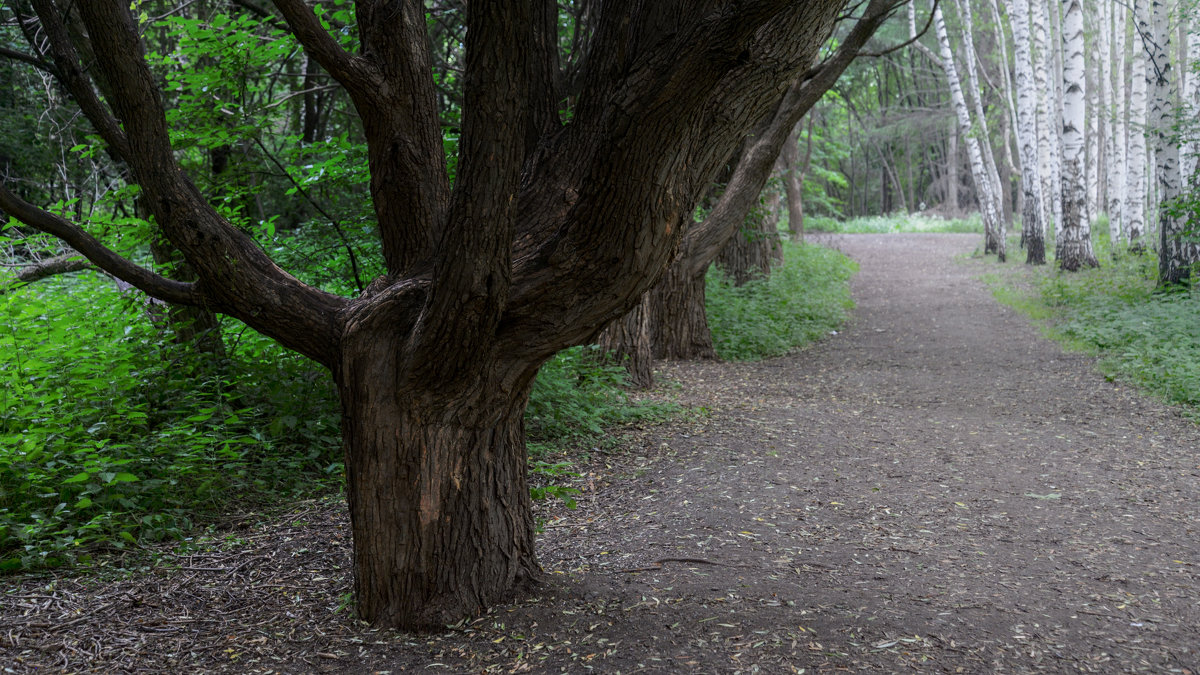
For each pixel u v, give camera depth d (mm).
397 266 3273
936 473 5762
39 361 5102
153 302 6125
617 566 3953
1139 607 3465
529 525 3615
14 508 4262
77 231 3078
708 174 3023
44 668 2973
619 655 2975
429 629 3205
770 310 13773
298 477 5352
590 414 7012
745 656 2955
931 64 38875
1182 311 10875
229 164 6820
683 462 5984
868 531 4516
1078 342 11305
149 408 5617
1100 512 4898
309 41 2834
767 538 4371
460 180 2625
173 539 4406
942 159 46781
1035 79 21031
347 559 4082
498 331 3002
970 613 3369
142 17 6723
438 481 3209
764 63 2863
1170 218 12852
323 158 8070
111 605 3547
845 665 2883
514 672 2883
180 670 2961
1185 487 5387
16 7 3475
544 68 3564
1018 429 7234
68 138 8266
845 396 9008
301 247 6812
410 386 3064
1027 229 20031
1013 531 4547
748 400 8594
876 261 24016
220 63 5816
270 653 3088
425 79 3178
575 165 3188
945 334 13219
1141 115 18422
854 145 46500
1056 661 2928
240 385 5926
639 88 2605
